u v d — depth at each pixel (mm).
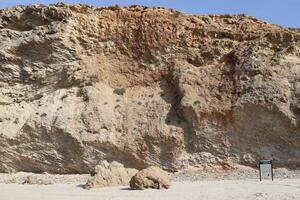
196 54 39062
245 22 40562
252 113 33750
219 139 33969
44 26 41250
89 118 36031
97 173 26391
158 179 24156
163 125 35031
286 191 21281
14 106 39469
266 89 34000
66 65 40094
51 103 38344
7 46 41281
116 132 35562
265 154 32875
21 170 36750
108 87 39062
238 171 32062
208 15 41969
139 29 40938
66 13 41312
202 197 20062
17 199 20766
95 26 41625
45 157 35906
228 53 38219
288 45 37094
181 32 40344
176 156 33969
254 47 37125
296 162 32062
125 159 34875
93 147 35094
